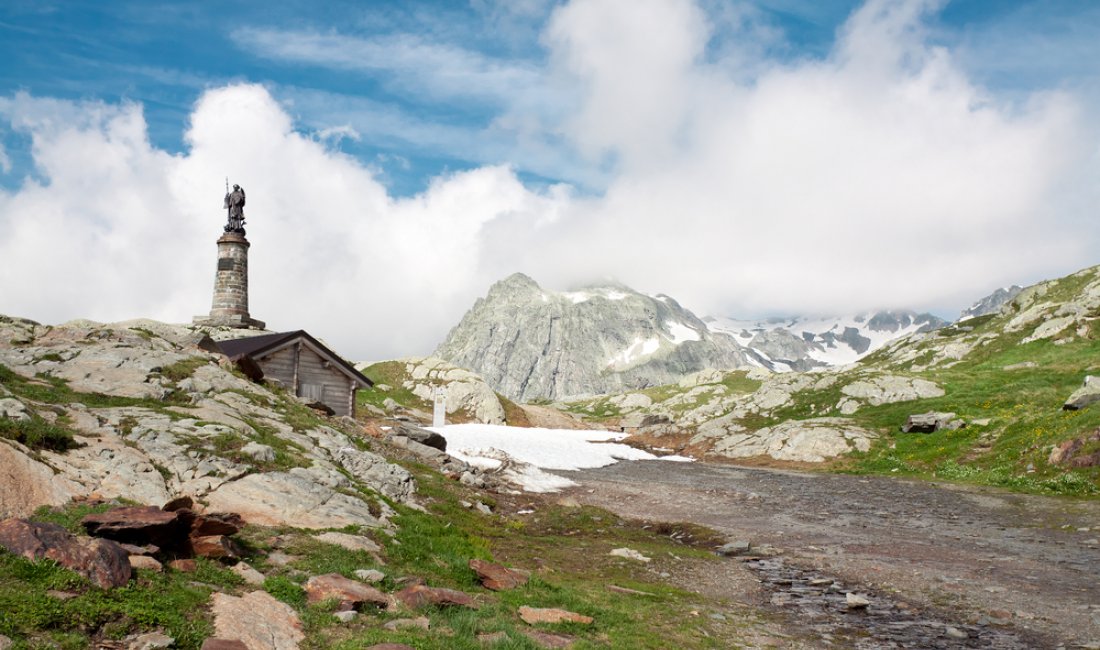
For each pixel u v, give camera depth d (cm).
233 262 7181
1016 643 1595
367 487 2256
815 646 1557
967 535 2928
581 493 4197
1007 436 5253
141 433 1912
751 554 2617
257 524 1667
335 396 4722
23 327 2980
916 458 5575
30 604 912
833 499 4094
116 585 1052
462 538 2122
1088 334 8919
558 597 1662
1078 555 2467
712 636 1558
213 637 1005
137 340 3070
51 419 1845
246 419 2477
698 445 8175
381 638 1134
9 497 1237
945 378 8206
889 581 2178
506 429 8844
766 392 9550
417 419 8419
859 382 8488
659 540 2855
